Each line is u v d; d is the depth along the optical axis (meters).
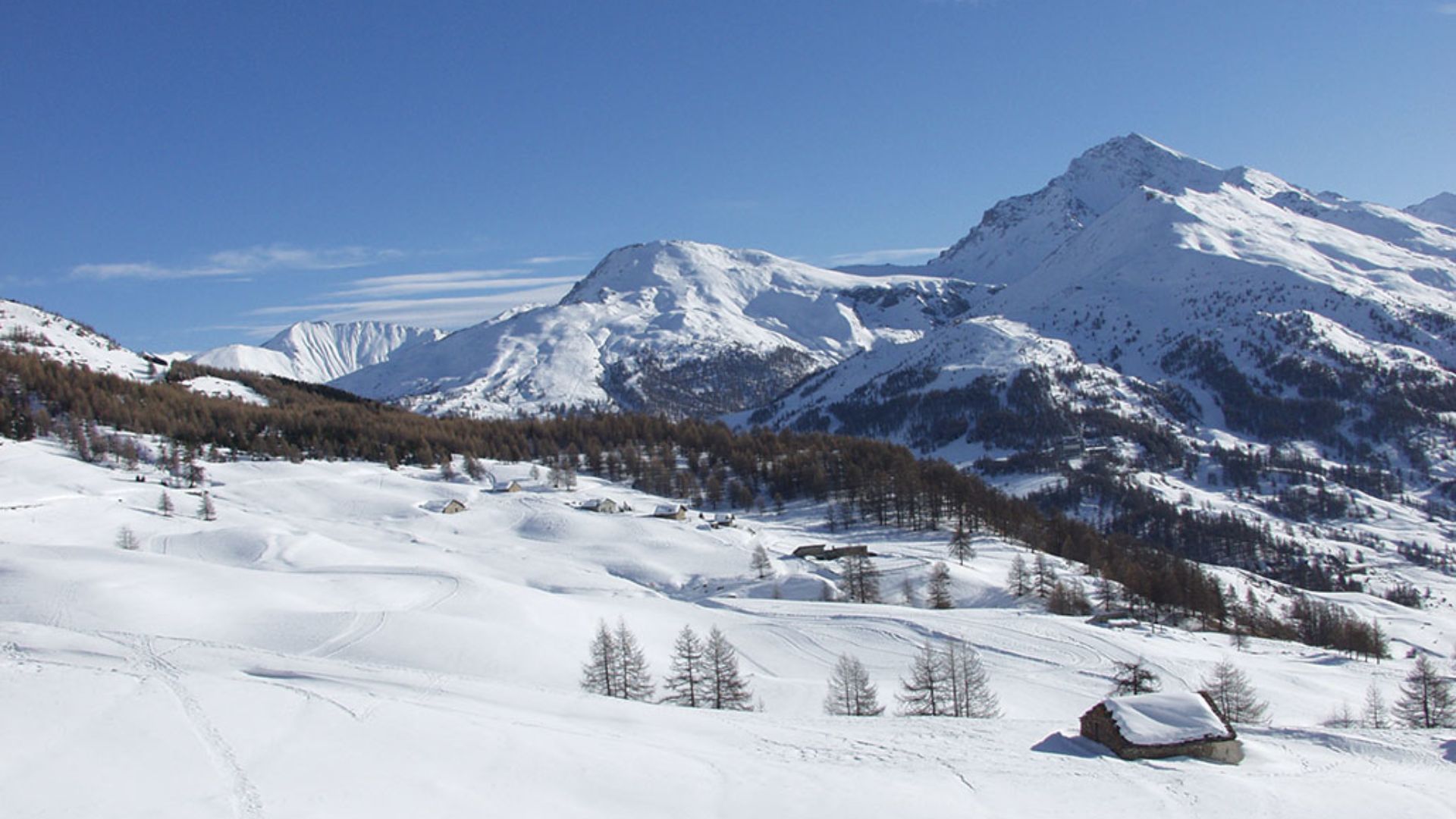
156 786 34.97
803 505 199.88
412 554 149.12
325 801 34.97
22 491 167.62
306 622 86.19
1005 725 61.00
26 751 36.69
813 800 40.69
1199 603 129.50
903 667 89.44
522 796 37.88
